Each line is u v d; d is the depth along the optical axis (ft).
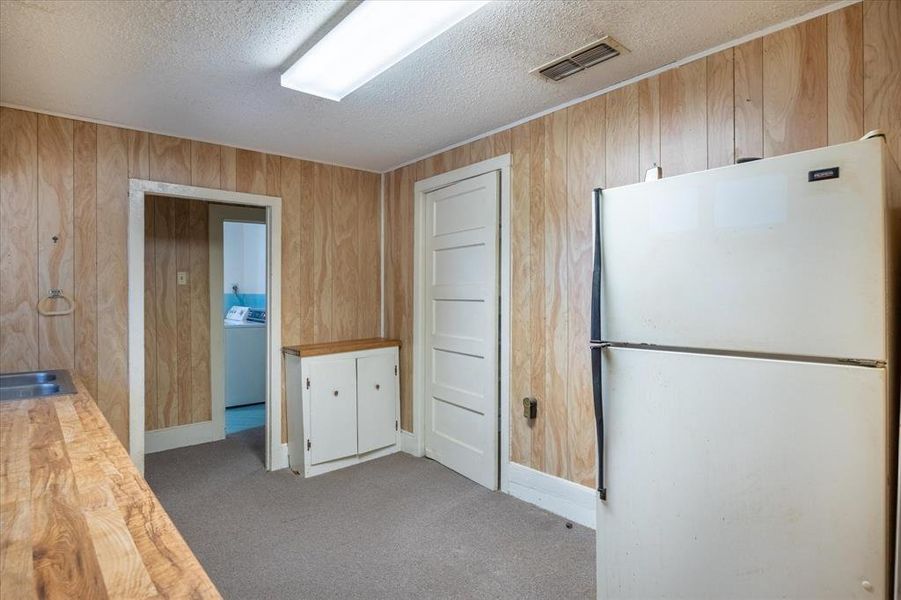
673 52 6.88
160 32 6.18
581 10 5.81
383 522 8.63
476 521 8.65
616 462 5.20
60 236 8.95
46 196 8.82
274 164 11.55
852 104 5.72
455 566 7.23
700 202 4.59
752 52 6.49
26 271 8.65
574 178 8.57
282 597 6.52
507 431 9.85
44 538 2.81
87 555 2.63
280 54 6.78
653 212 4.93
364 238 13.16
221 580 6.89
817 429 3.94
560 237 8.80
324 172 12.38
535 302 9.27
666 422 4.81
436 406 11.80
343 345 11.73
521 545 7.82
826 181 3.89
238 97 8.24
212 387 13.64
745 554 4.32
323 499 9.63
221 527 8.45
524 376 9.50
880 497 3.67
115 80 7.55
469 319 10.73
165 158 10.04
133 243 9.64
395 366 12.59
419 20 5.66
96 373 9.30
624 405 5.13
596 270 5.35
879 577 3.68
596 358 5.31
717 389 4.47
